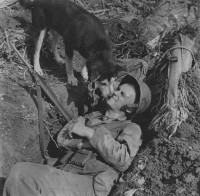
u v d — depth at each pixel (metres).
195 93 2.34
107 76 2.56
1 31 2.91
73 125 2.29
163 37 2.91
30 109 2.52
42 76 2.80
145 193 2.12
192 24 2.83
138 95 2.40
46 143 2.58
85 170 2.28
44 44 3.02
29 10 3.19
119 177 2.29
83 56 2.75
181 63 2.41
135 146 2.27
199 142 2.20
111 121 2.43
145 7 3.51
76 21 2.71
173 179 2.12
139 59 2.74
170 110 2.29
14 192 2.06
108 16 3.37
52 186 2.10
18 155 2.41
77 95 2.74
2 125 2.40
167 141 2.22
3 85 2.60
